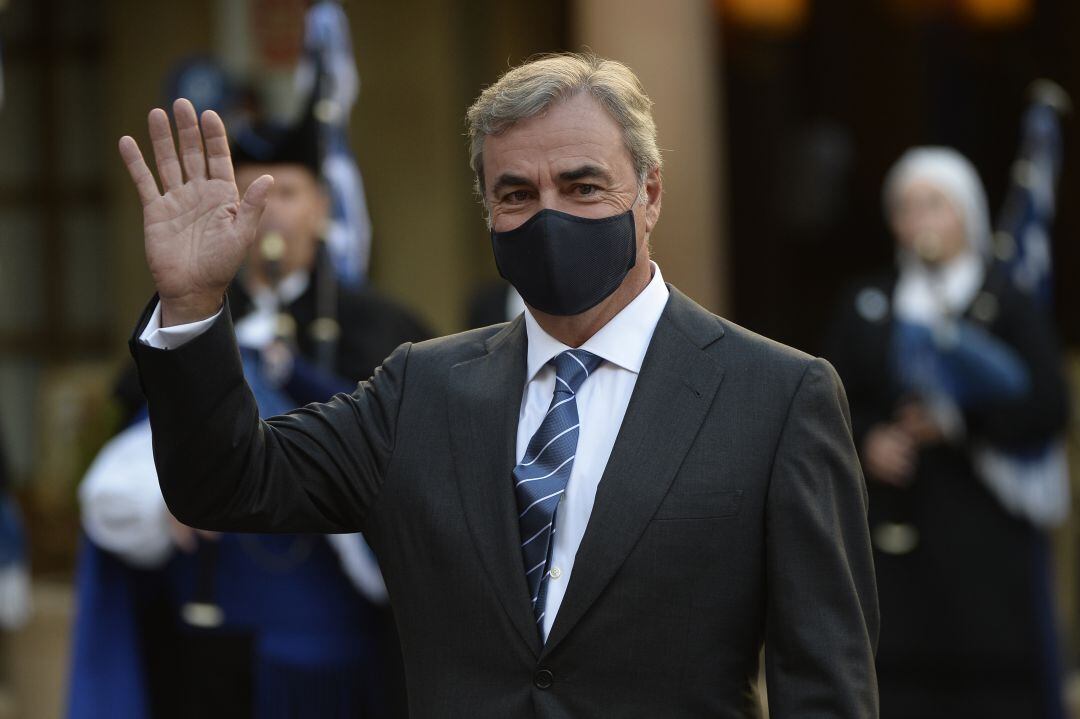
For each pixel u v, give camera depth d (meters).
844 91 29.91
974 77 29.33
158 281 8.11
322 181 15.63
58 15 29.19
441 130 27.50
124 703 15.58
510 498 8.34
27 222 29.47
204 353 8.09
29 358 29.52
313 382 14.62
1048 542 18.89
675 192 22.34
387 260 27.67
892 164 29.89
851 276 30.38
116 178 28.75
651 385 8.42
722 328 8.70
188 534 14.80
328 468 8.63
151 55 28.36
